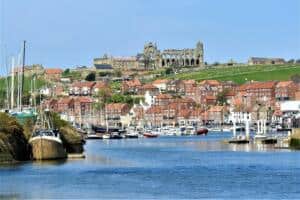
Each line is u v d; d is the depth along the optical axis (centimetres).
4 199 15375
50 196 15850
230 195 16125
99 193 16425
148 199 15500
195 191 16812
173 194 16300
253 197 15800
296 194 16238
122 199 15462
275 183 18238
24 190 16838
